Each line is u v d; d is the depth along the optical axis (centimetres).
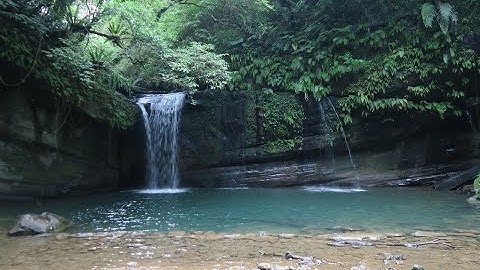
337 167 1303
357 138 1293
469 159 1272
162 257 527
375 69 1263
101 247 573
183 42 1514
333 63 1302
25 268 481
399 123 1272
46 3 940
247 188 1288
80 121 1073
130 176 1345
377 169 1292
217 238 622
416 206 895
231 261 508
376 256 520
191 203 987
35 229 646
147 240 612
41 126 971
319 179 1300
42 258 521
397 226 696
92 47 1191
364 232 652
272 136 1317
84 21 1072
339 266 482
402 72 1235
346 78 1289
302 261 502
